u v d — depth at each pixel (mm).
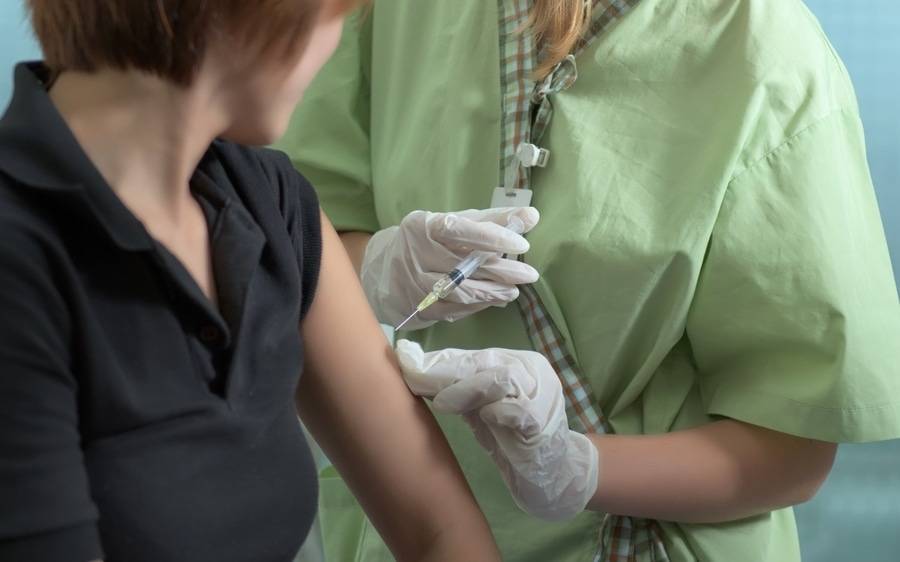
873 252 1487
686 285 1412
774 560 1524
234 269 887
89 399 774
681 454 1435
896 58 2023
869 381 1402
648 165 1464
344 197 1786
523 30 1539
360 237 1773
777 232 1412
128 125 827
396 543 1188
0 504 704
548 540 1514
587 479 1319
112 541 791
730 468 1440
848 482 2070
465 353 1304
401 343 1285
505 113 1548
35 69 854
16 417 711
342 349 1156
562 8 1492
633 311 1440
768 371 1456
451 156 1582
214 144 977
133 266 803
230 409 850
